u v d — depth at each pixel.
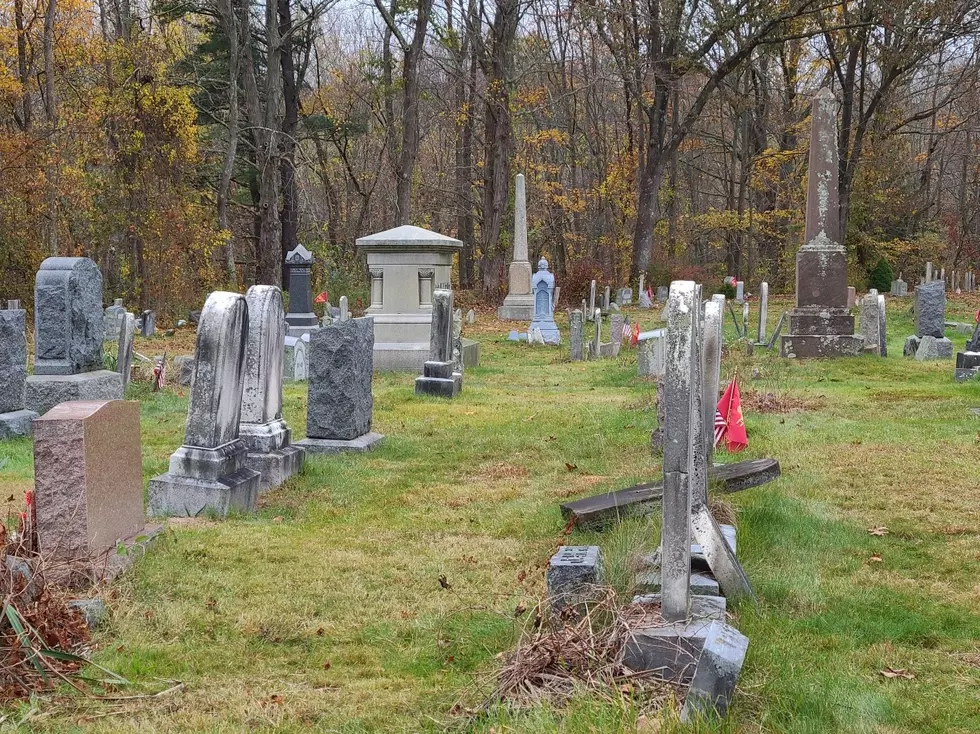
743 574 5.67
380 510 8.44
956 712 4.46
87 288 12.96
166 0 35.25
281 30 39.19
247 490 8.32
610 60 53.19
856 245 50.69
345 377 10.75
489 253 42.41
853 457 9.93
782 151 49.50
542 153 54.47
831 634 5.39
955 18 36.84
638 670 4.50
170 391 15.62
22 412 11.85
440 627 5.56
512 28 42.53
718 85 42.75
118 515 6.45
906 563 6.66
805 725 4.25
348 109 48.19
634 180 50.25
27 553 5.72
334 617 5.77
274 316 9.42
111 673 4.69
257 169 40.16
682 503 4.59
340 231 49.88
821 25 38.25
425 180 58.66
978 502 8.15
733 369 17.77
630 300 43.41
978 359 16.39
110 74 35.19
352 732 4.30
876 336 20.69
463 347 20.95
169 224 33.31
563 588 5.37
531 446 11.09
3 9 34.38
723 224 54.16
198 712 4.51
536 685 4.50
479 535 7.54
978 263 54.41
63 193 32.31
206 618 5.66
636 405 13.87
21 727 4.28
